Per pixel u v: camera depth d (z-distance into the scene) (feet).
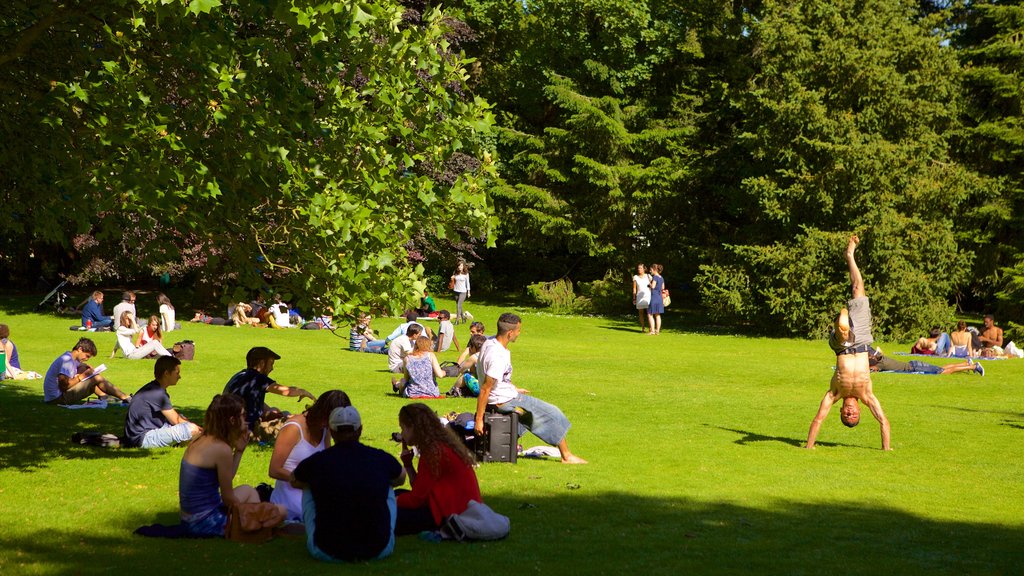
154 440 38.96
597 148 139.64
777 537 25.68
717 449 40.42
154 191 28.43
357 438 23.82
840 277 105.70
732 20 138.41
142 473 33.83
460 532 24.76
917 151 107.76
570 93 137.80
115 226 31.37
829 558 23.40
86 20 32.53
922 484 33.73
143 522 26.71
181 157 30.91
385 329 102.12
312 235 32.68
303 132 34.19
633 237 144.05
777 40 110.52
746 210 121.08
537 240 144.97
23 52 31.17
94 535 24.97
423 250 123.34
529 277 162.81
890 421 49.65
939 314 104.68
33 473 33.47
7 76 34.32
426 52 34.40
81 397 51.19
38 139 35.17
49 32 35.32
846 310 40.73
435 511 25.34
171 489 31.27
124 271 107.14
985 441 43.39
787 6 116.37
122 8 30.50
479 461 36.35
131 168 28.37
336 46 33.19
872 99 106.93
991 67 119.75
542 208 140.26
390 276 33.06
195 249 98.89
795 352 90.74
